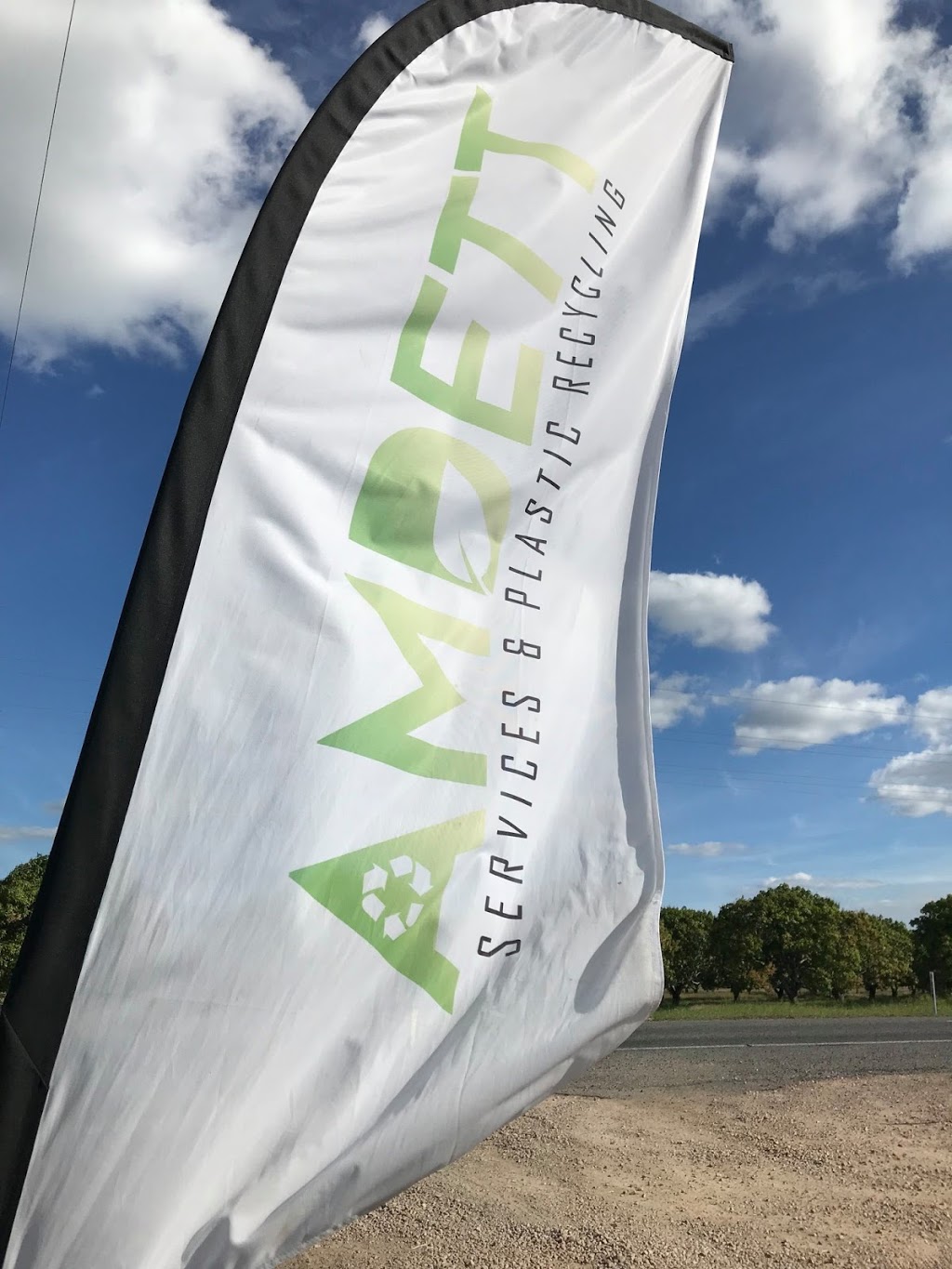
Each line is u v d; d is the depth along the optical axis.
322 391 2.20
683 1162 6.77
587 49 2.96
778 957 51.91
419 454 2.32
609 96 2.97
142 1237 1.62
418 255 2.43
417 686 2.17
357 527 2.19
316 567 2.09
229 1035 1.78
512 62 2.78
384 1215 5.32
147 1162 1.66
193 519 1.97
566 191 2.77
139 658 1.86
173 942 1.77
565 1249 4.80
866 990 58.19
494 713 2.27
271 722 1.96
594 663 2.47
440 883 2.08
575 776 2.33
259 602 2.01
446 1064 1.97
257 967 1.83
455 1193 5.82
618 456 2.69
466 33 2.70
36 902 1.70
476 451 2.43
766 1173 6.43
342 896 1.95
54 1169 1.60
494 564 2.39
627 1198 5.81
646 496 2.70
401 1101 1.90
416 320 2.40
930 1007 33.16
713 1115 8.68
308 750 1.99
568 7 2.94
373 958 1.96
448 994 2.02
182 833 1.83
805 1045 15.46
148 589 1.90
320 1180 1.79
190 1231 1.66
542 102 2.81
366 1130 1.85
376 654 2.13
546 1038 2.07
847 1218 5.37
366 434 2.25
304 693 2.01
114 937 1.73
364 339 2.30
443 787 2.14
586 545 2.55
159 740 1.85
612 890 2.25
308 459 2.15
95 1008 1.69
